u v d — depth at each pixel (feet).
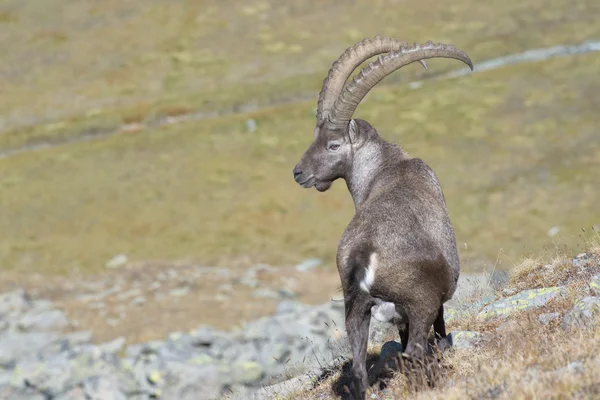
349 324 94.58
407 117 648.38
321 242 472.85
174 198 553.23
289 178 567.18
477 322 125.39
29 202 565.12
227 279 412.16
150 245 487.20
